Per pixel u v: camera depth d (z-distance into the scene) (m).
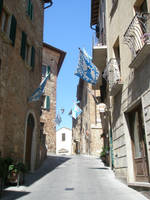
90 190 7.04
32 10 13.38
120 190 6.92
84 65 11.34
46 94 25.62
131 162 7.80
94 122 25.02
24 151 10.65
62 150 48.22
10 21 10.12
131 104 7.55
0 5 9.10
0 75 8.74
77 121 40.09
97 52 13.36
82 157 21.45
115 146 9.61
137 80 7.12
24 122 10.98
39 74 13.99
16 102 10.19
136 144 7.63
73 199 5.88
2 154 8.54
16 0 11.16
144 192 6.15
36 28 14.01
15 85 10.22
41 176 9.98
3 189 7.20
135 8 7.91
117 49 10.59
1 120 8.59
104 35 15.16
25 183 8.30
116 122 9.52
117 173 9.06
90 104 25.45
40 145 14.09
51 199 5.92
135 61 6.75
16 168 7.95
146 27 6.38
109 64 10.02
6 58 9.41
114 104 10.04
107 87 13.71
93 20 20.69
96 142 24.28
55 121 23.59
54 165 14.05
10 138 9.39
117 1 10.23
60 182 8.55
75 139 40.16
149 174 6.11
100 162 16.30
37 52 13.82
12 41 9.94
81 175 10.19
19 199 5.94
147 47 5.98
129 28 7.09
